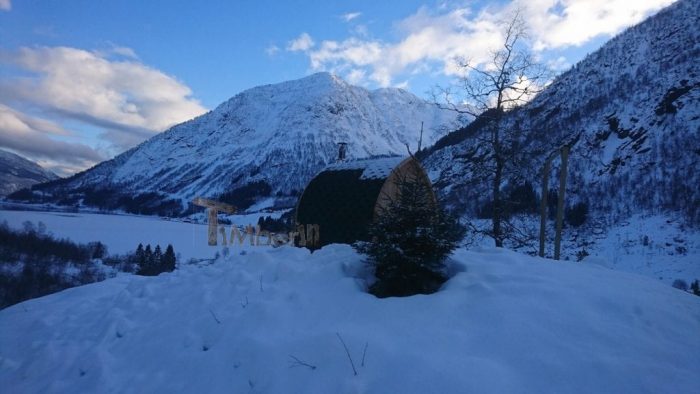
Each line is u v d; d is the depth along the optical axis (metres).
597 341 4.93
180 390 5.47
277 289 7.06
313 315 6.26
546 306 5.62
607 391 4.19
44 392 6.05
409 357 4.85
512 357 4.76
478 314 5.57
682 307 6.07
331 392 4.70
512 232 16.09
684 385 4.20
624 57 144.00
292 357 5.29
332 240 12.50
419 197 7.19
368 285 7.38
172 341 6.50
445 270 7.46
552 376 4.41
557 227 10.52
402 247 7.04
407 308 5.94
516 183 16.94
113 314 7.77
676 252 61.81
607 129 108.62
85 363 6.43
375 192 12.16
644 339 4.96
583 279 6.66
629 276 7.38
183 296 8.06
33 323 8.48
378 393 4.54
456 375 4.45
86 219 156.50
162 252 70.88
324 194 13.42
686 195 75.69
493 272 6.93
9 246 69.44
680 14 147.50
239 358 5.62
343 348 5.18
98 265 69.56
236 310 6.80
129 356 6.50
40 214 173.38
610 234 71.25
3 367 6.98
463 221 13.95
